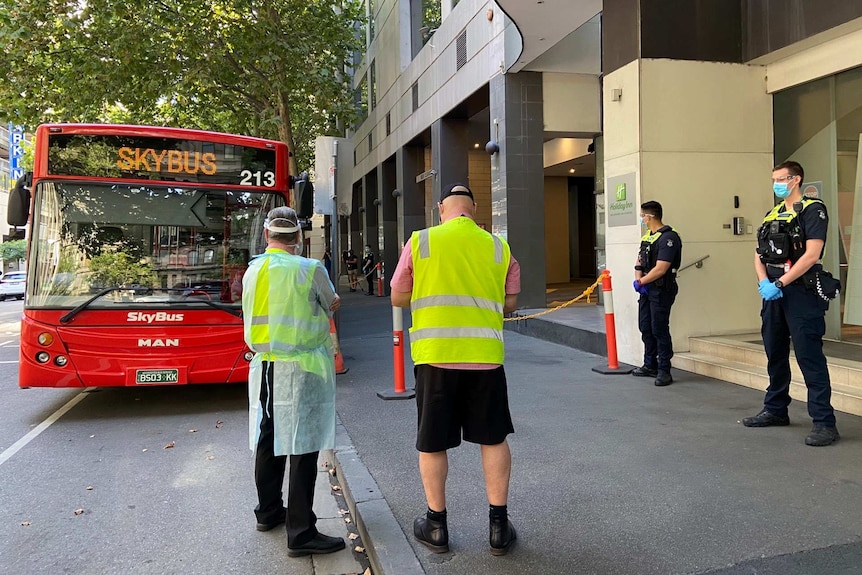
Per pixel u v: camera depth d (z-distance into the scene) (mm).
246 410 6984
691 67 7652
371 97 26406
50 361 6234
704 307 7773
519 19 9719
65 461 5246
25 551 3604
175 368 6445
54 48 16328
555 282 21594
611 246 8320
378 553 3199
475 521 3557
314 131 26938
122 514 4129
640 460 4457
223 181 6895
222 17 16812
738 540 3209
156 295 6527
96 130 6586
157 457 5332
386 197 23938
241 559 3490
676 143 7633
